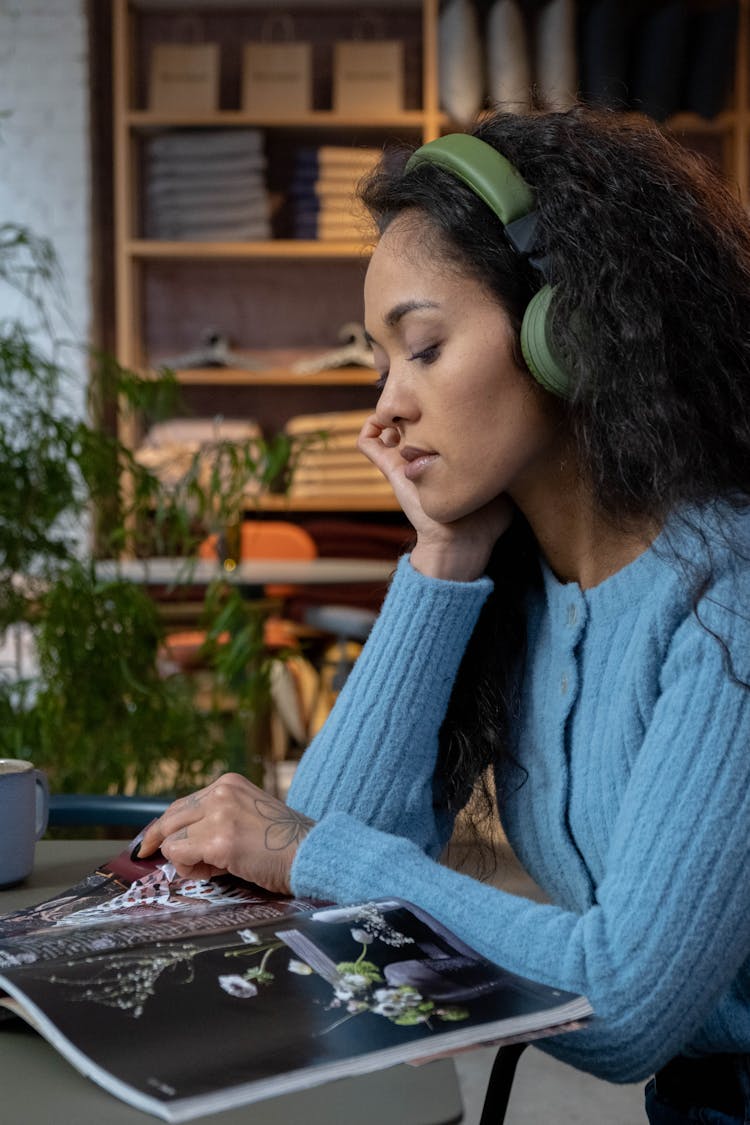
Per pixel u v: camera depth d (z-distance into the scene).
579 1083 2.32
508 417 0.93
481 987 0.72
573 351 0.90
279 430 5.68
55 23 5.29
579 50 5.13
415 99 5.59
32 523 2.21
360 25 5.54
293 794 1.08
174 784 2.40
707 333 0.92
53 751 2.20
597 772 0.96
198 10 5.51
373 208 0.99
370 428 1.16
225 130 5.43
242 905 0.90
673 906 0.80
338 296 5.68
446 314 0.92
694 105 5.23
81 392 5.18
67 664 2.17
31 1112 0.63
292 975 0.72
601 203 0.92
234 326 5.68
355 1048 0.64
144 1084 0.60
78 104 5.30
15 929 0.87
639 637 0.93
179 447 4.85
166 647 2.35
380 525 5.50
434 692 1.07
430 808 1.10
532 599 1.08
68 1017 0.67
